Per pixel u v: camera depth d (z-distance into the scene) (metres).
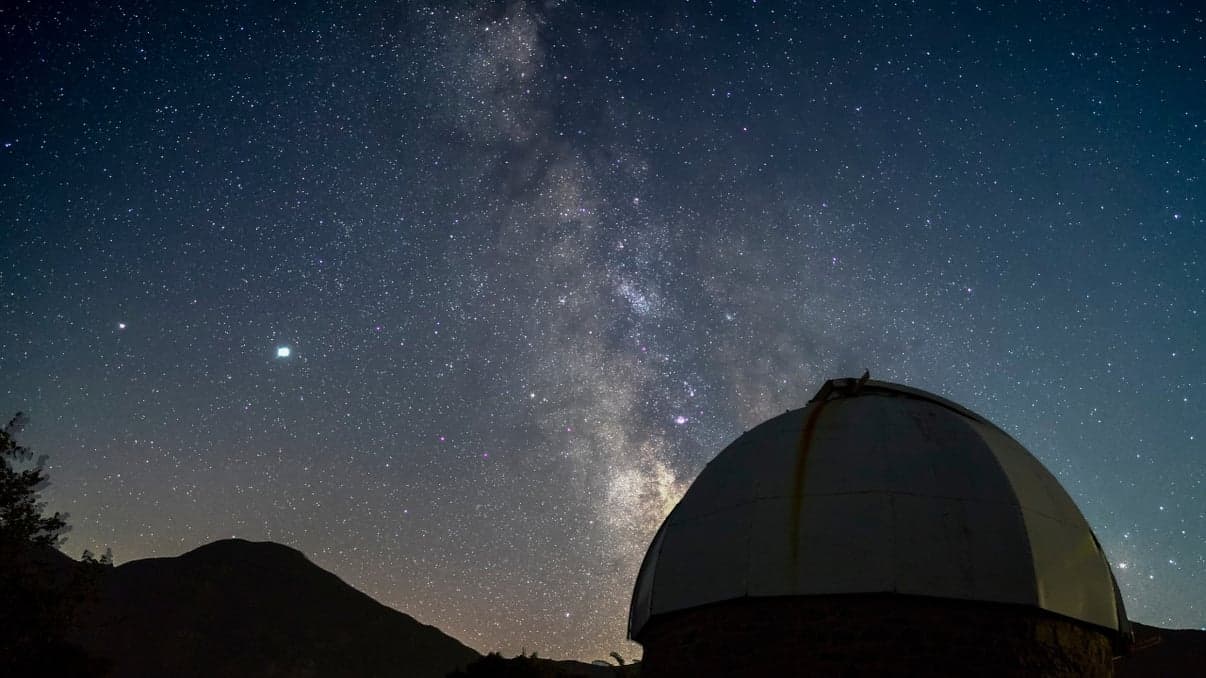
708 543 12.20
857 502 11.55
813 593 11.09
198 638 50.31
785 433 13.09
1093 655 11.53
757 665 11.24
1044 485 12.45
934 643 10.77
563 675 23.73
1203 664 37.06
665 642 12.32
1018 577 11.03
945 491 11.60
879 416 12.81
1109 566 12.52
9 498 18.45
